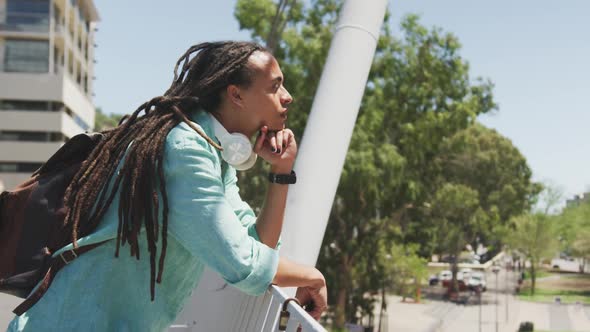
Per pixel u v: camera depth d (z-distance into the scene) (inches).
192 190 59.9
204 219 59.6
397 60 1119.0
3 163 2210.9
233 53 66.0
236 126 68.1
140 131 62.5
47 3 2226.9
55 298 60.2
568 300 2822.3
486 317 2315.5
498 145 2923.2
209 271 107.0
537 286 3331.7
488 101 1199.6
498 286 3314.5
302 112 1062.4
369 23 132.0
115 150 63.5
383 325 1744.6
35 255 61.3
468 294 2933.1
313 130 125.8
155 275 62.0
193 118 65.2
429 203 1396.4
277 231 70.4
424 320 2049.7
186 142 60.5
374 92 1108.5
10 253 61.6
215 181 60.9
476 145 2832.2
